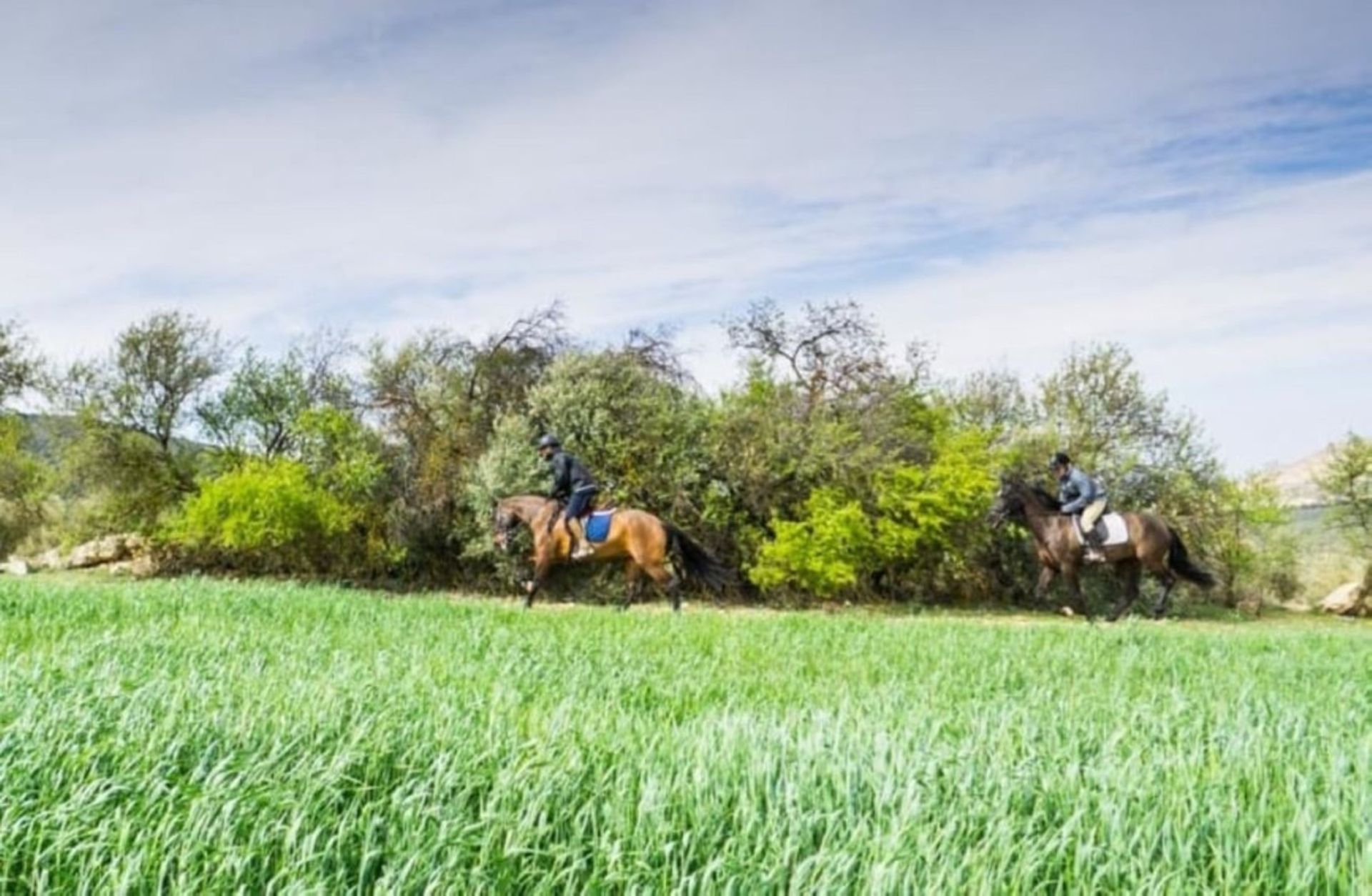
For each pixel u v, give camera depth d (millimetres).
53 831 2668
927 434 22703
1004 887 2412
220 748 3496
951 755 3561
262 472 20172
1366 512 22938
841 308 22719
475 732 3842
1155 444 23797
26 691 4207
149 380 22375
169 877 2533
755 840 2779
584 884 2600
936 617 17984
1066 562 16328
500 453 19812
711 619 11164
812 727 4000
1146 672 7457
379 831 2832
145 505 22422
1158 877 2521
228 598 11125
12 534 24391
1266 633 12320
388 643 7824
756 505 21047
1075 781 3238
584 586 20422
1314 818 2885
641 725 4219
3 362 24656
